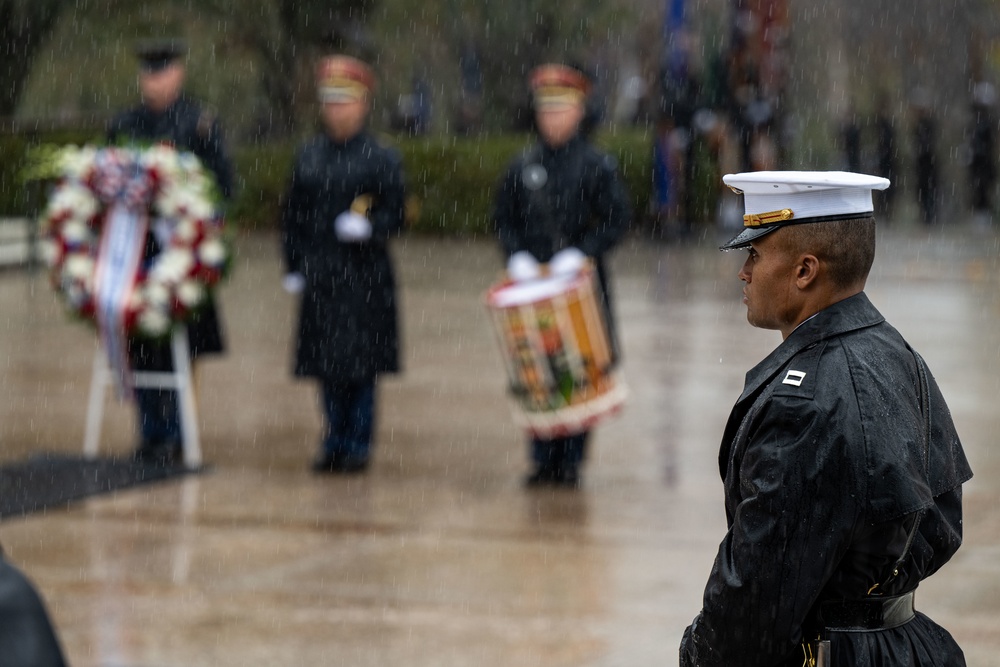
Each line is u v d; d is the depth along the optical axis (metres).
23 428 35.44
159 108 34.16
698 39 102.94
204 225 32.06
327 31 90.31
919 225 91.62
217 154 34.19
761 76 88.94
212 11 88.12
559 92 31.00
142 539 26.66
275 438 34.97
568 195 31.00
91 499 29.28
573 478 30.56
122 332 31.86
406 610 22.91
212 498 29.58
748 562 10.92
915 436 11.23
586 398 29.91
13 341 47.78
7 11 83.88
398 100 101.44
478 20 98.62
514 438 35.00
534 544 26.41
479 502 29.33
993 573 24.53
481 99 106.25
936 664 11.69
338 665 20.64
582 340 29.77
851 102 106.06
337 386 31.77
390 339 32.22
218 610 22.89
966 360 43.25
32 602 7.62
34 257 63.09
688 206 82.38
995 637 21.67
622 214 30.92
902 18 124.12
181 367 32.19
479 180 85.69
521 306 29.56
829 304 11.70
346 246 32.00
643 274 64.69
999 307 53.56
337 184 32.03
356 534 27.08
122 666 20.56
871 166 111.44
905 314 51.72
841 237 11.59
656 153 81.12
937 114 120.56
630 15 102.00
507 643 21.48
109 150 32.19
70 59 88.50
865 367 11.32
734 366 43.12
